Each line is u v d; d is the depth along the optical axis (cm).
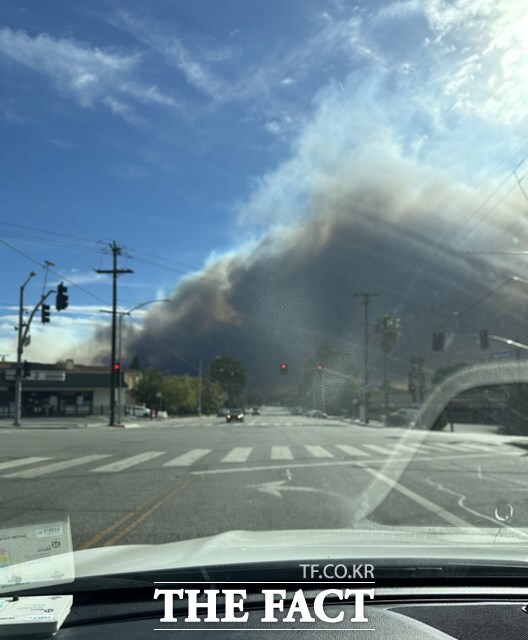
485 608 311
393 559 349
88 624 285
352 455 1977
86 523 877
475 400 5394
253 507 1003
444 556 360
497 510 976
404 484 1307
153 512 959
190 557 362
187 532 817
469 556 361
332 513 954
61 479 1355
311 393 7181
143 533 812
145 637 270
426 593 326
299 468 1581
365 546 400
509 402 4356
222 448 2228
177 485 1260
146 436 3022
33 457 1869
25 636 250
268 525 860
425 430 4600
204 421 6128
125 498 1095
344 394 6950
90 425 4594
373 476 1433
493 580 341
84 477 1389
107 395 8025
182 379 9275
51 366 8150
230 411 5834
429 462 1809
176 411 9188
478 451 2306
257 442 2575
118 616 294
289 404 11300
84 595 320
